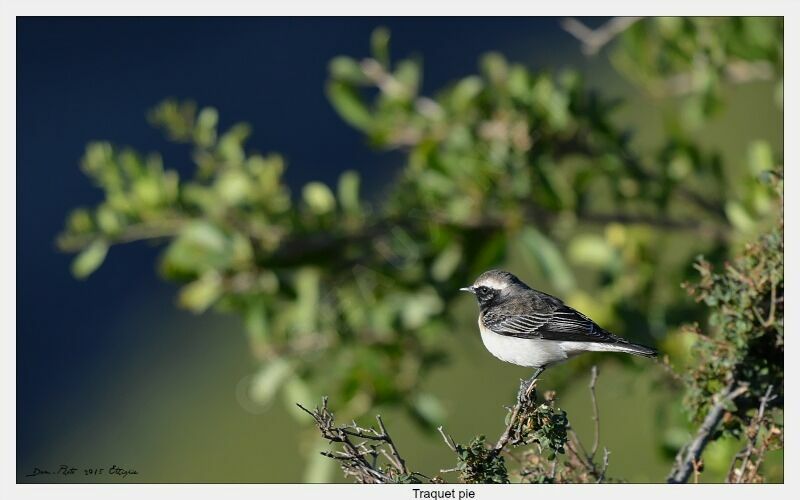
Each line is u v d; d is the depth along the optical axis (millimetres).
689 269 14406
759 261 10242
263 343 14094
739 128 29094
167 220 14172
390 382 13914
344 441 9172
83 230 14172
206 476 28219
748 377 10125
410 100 14891
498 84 14859
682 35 14406
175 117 14844
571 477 9898
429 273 14484
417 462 23938
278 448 27688
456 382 25547
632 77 15258
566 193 14406
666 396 13031
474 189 14227
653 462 20203
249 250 13883
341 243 14289
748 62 14188
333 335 14117
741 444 11688
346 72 15219
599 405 22734
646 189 14781
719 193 15070
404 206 14570
